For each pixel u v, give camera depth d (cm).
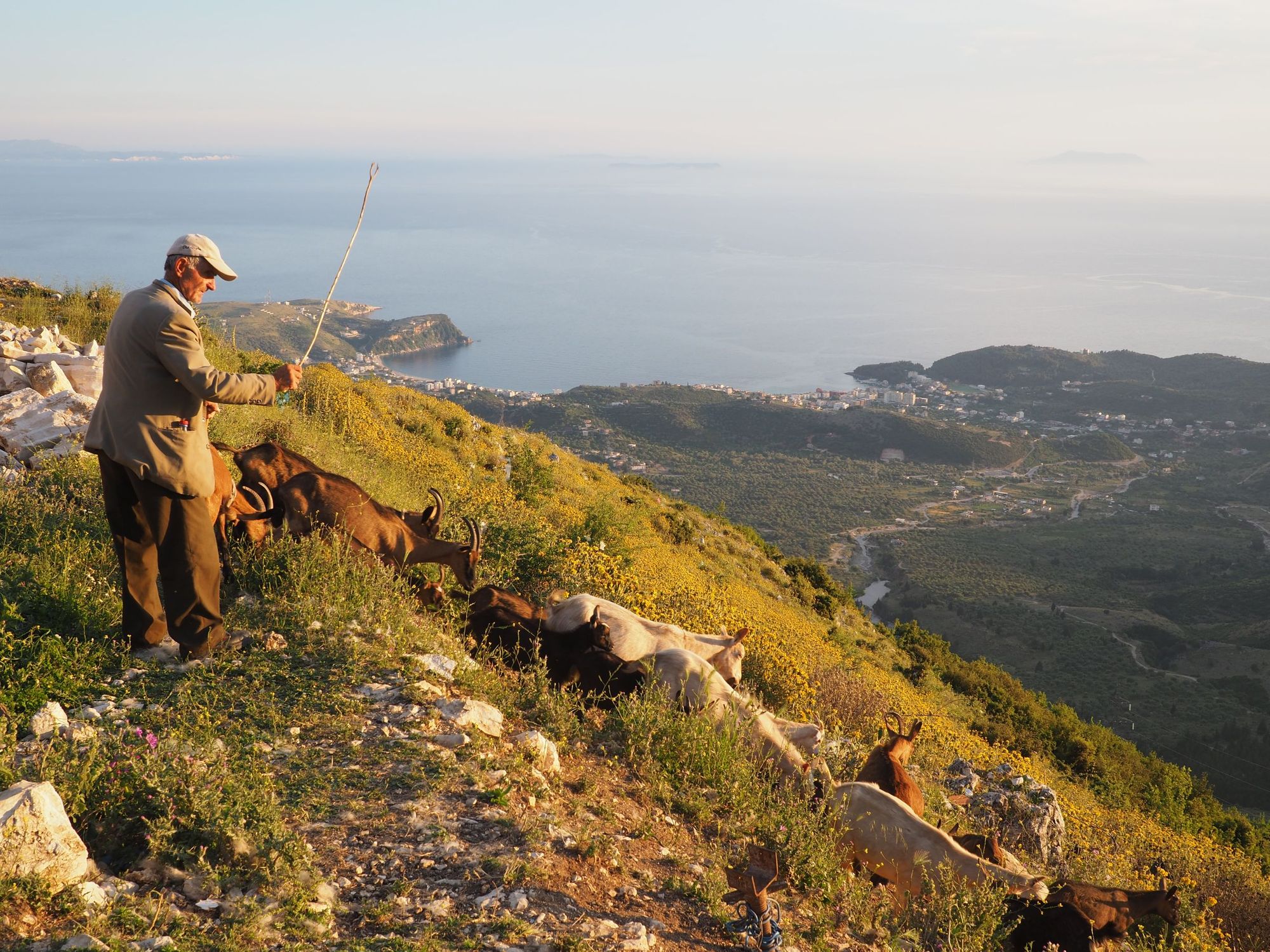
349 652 549
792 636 1845
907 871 551
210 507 523
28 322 1545
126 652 510
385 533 701
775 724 664
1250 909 1195
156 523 494
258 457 736
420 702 508
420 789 425
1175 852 1373
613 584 1098
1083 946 541
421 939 326
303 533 679
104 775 368
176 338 473
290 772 422
